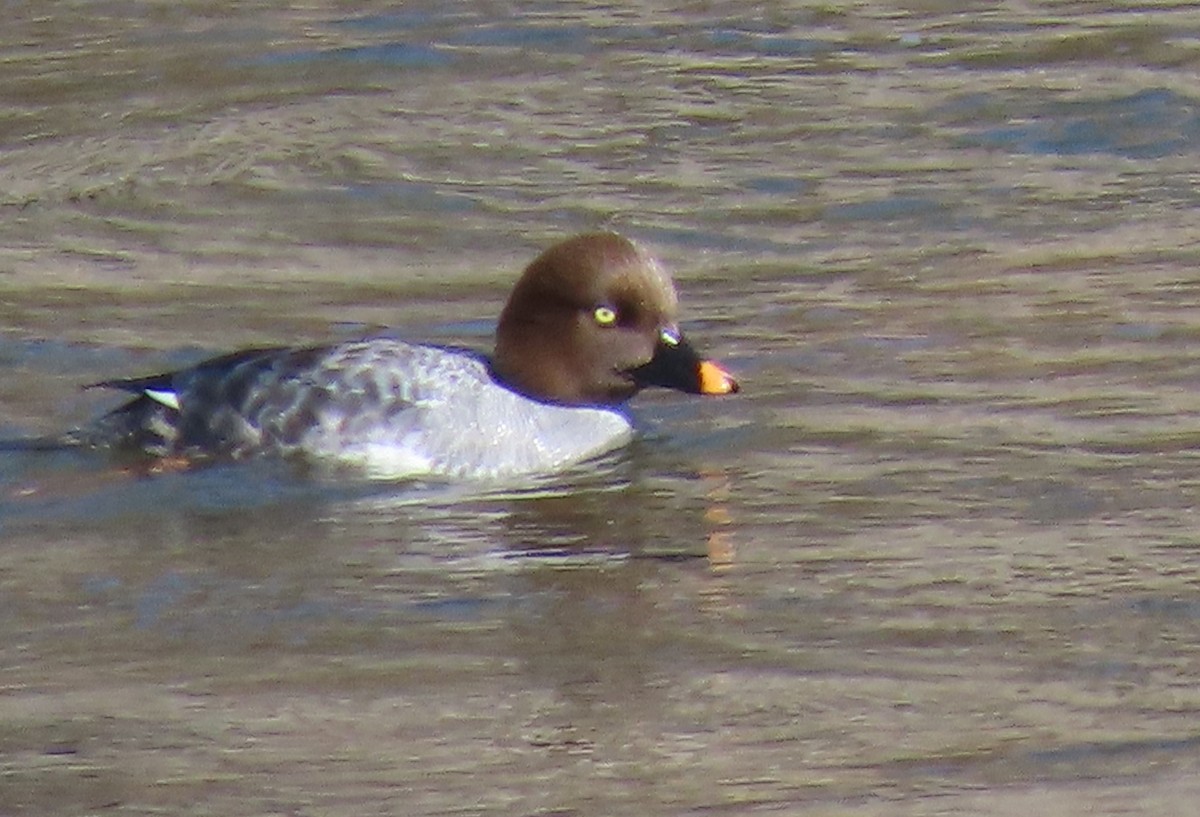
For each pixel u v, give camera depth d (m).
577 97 20.48
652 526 12.96
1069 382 14.94
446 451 13.67
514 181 18.88
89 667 11.27
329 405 13.68
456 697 10.95
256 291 16.81
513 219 18.19
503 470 13.73
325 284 16.95
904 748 10.47
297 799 10.06
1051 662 11.26
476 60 21.25
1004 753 10.41
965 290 16.59
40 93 20.62
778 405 14.73
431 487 13.49
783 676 11.14
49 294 16.69
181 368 15.05
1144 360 15.25
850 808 9.95
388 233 17.95
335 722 10.72
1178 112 19.89
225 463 13.63
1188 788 10.06
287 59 21.25
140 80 20.86
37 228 18.03
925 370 15.21
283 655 11.39
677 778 10.23
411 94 20.58
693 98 20.42
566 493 13.47
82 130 19.91
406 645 11.49
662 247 17.61
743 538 12.77
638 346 14.10
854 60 21.22
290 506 13.20
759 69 21.06
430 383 13.80
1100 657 11.30
